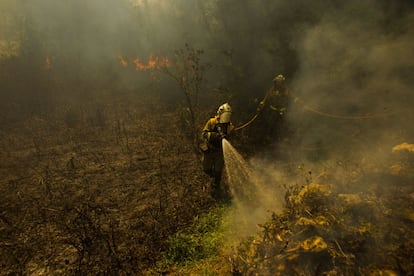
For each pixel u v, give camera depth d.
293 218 3.17
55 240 4.02
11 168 5.72
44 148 6.39
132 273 3.45
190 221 4.19
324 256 2.69
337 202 3.14
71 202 4.74
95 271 3.49
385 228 2.81
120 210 4.53
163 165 5.63
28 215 4.50
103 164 5.77
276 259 2.82
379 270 2.48
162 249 3.75
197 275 3.30
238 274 3.04
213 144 4.50
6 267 3.66
